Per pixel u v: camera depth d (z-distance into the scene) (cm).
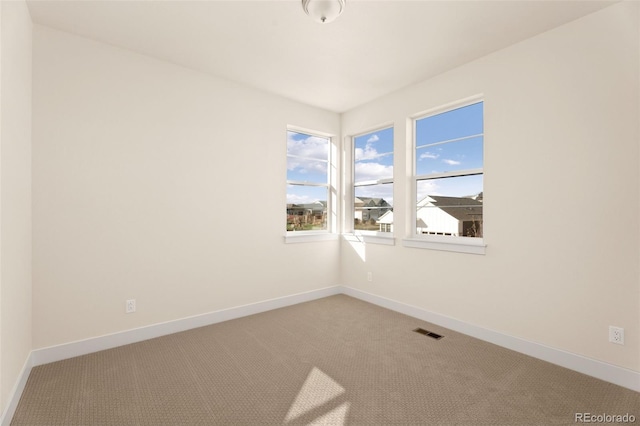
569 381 209
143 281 277
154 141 282
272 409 180
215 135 320
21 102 196
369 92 361
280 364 233
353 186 436
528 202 250
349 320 328
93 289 253
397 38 249
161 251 287
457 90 298
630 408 181
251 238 348
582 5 208
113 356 244
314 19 221
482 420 171
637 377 198
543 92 241
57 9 213
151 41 255
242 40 253
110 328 260
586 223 220
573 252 226
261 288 357
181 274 299
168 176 290
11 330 175
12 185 176
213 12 217
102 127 256
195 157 307
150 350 255
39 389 197
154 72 282
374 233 402
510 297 261
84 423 167
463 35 244
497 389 200
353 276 417
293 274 387
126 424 166
